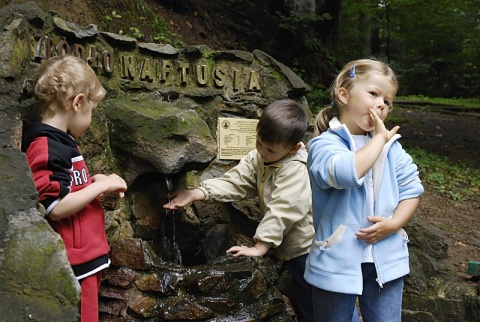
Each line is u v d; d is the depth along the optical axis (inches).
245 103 134.3
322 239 81.2
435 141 357.1
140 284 97.8
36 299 56.7
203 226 124.3
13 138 77.4
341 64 421.1
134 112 108.5
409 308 131.3
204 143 106.8
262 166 110.8
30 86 91.1
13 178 68.6
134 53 118.3
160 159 104.3
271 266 104.9
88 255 79.0
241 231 130.6
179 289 96.5
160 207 114.1
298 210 104.3
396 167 82.8
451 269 133.6
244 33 309.4
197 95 127.3
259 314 98.6
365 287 82.4
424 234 134.6
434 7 643.5
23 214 63.7
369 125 80.7
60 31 101.7
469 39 758.5
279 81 139.1
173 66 125.3
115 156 111.1
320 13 440.8
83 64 83.8
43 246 60.6
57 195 73.7
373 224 78.6
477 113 496.4
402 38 780.6
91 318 79.0
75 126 83.4
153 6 251.3
